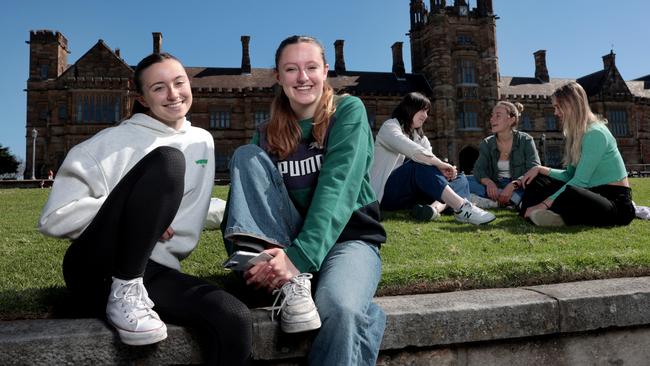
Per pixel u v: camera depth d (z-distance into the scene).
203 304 2.16
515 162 7.20
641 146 52.22
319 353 2.15
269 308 2.52
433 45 47.62
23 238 5.07
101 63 40.84
